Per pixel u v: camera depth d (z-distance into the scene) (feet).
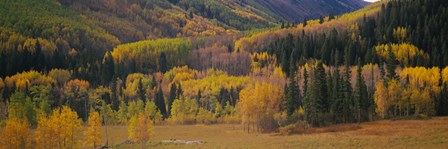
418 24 643.86
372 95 379.76
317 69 351.67
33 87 525.34
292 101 364.58
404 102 354.95
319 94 331.16
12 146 236.22
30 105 363.35
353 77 518.78
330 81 358.64
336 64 595.88
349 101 342.64
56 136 247.50
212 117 475.31
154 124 465.06
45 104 396.98
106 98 542.57
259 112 341.62
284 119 360.89
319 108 328.90
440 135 210.79
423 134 224.74
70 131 254.27
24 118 326.24
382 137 224.53
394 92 353.51
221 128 395.14
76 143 270.46
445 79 433.07
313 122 323.98
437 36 621.72
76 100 497.46
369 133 252.01
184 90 583.58
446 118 314.35
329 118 333.62
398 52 570.05
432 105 360.28
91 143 273.33
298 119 344.69
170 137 328.90
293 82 371.56
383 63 546.26
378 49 600.39
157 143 271.08
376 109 370.32
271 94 360.28
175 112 476.95
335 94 339.16
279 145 220.43
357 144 203.72
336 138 233.55
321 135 262.06
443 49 564.71
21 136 238.68
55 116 248.32
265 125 348.79
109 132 379.35
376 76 510.58
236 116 461.37
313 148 200.75
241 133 335.06
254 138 275.39
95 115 273.33
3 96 531.09
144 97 547.49
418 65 538.47
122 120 456.86
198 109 504.02
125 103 509.35
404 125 280.31
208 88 581.12
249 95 350.64
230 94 547.08
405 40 634.43
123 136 347.77
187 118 473.26
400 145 192.44
